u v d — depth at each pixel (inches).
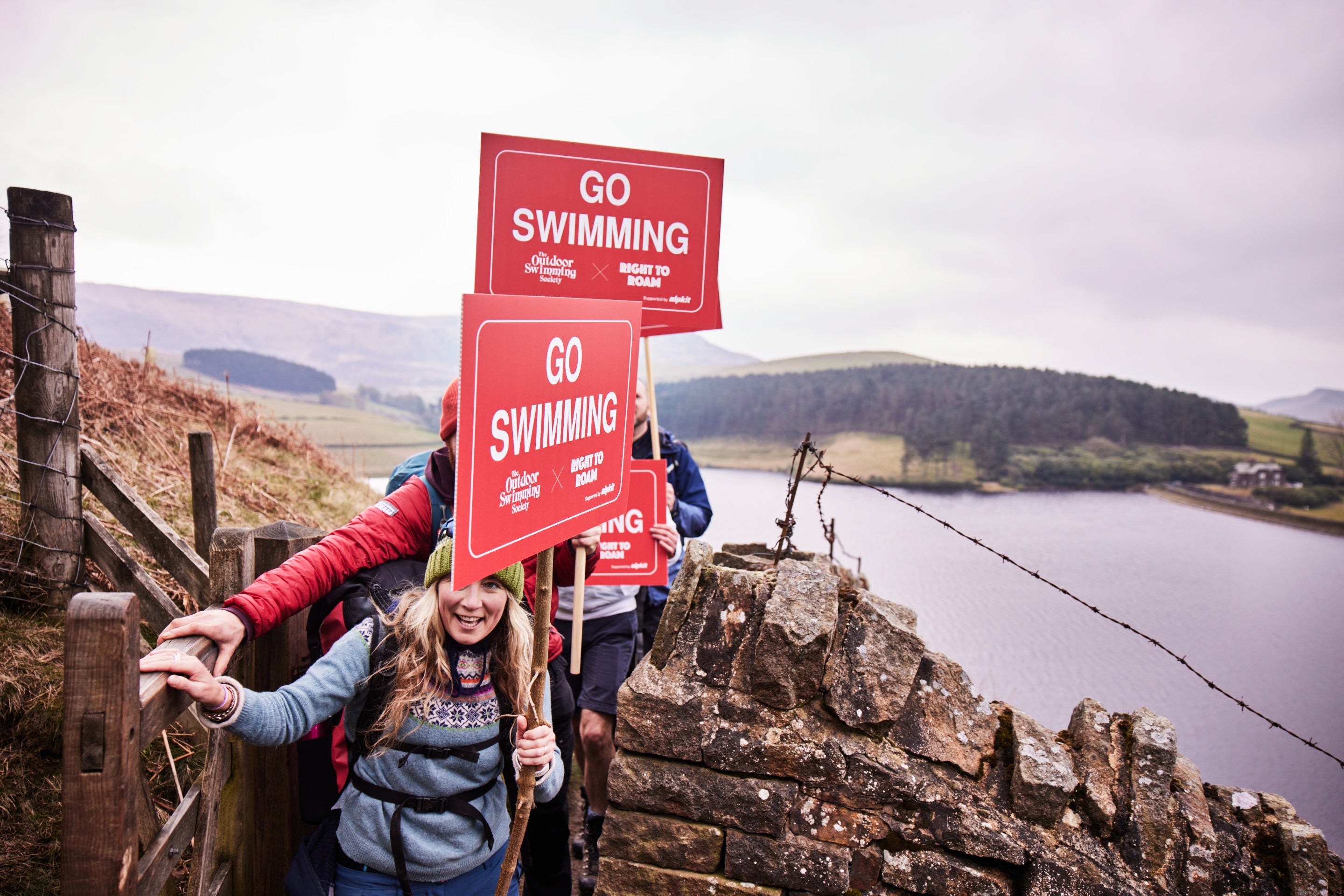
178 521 212.4
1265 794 95.7
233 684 66.3
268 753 94.1
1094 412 5816.9
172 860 77.8
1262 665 1956.2
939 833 90.0
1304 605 2556.6
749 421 5876.0
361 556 86.3
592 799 146.0
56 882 107.8
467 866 77.5
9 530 146.7
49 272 137.2
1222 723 1582.2
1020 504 4330.7
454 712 75.9
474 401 63.8
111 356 302.5
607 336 85.4
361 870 76.0
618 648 145.0
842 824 92.0
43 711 124.0
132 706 54.7
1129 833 89.2
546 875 103.3
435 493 92.8
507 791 81.7
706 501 174.1
